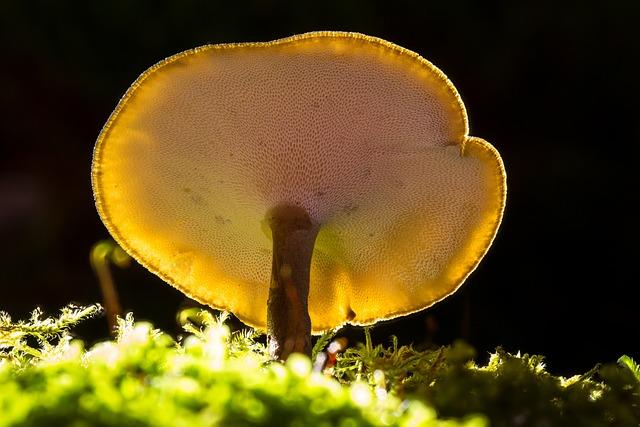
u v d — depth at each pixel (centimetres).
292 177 24
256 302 26
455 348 22
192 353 21
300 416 20
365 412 20
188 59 23
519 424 22
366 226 25
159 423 19
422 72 24
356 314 26
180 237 25
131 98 24
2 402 20
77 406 19
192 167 24
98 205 25
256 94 24
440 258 25
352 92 24
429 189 25
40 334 24
